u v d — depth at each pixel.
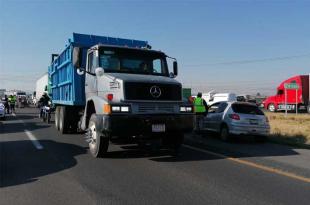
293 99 40.91
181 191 6.66
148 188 6.85
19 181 7.35
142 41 13.88
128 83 9.10
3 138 13.93
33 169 8.43
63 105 15.76
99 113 9.41
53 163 9.11
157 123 9.12
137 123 8.96
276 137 15.31
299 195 6.49
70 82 13.26
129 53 10.82
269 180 7.55
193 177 7.74
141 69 10.76
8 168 8.53
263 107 48.53
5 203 5.96
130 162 9.31
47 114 21.77
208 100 45.91
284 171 8.41
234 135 14.23
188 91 27.69
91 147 10.05
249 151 11.55
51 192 6.59
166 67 11.20
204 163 9.29
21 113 34.03
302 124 22.05
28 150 11.07
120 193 6.52
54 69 18.06
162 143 11.16
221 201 6.08
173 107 9.45
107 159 9.69
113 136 9.04
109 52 10.61
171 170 8.41
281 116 30.75
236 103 14.65
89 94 11.05
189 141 14.02
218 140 14.75
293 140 14.44
